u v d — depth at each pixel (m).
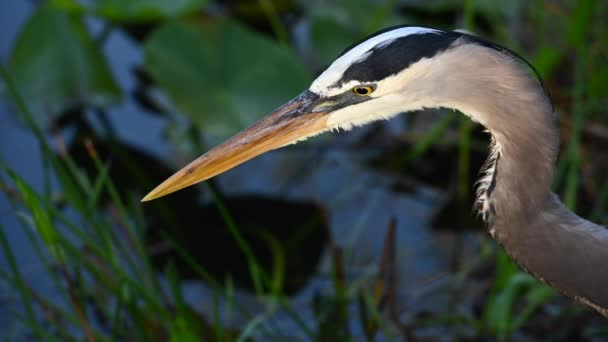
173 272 6.45
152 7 9.21
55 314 7.45
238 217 8.73
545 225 5.08
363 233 8.45
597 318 7.38
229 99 8.68
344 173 9.12
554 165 5.00
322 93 5.29
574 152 7.77
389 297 7.11
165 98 9.80
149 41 8.88
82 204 6.66
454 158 9.21
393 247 6.91
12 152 9.05
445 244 8.30
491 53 4.82
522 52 9.23
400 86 5.00
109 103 9.43
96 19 10.56
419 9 9.95
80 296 6.79
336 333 7.06
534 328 7.39
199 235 8.53
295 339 7.40
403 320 7.55
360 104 5.18
